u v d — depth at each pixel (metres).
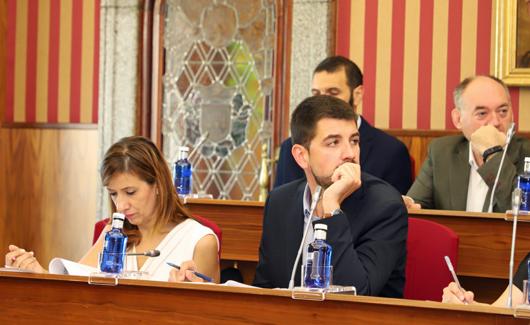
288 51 9.32
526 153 6.20
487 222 5.52
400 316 3.30
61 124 9.92
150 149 4.81
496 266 5.52
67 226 9.96
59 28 9.95
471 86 6.41
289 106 9.30
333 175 4.40
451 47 8.86
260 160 9.46
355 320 3.36
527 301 3.51
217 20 9.62
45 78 9.99
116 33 9.75
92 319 3.72
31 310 3.80
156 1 9.75
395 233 4.54
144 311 3.65
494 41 8.73
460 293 3.86
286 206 4.85
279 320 3.46
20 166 10.06
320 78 6.83
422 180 6.57
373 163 6.77
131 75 9.71
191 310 3.58
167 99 9.76
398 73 8.98
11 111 10.09
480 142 6.11
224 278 5.75
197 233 4.84
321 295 3.39
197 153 9.65
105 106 9.78
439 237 4.89
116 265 3.95
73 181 9.93
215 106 9.61
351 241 4.25
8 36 10.05
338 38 9.15
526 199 5.50
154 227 4.84
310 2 9.18
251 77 9.51
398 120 8.98
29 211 10.05
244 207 6.22
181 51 9.72
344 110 4.53
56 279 3.76
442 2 8.88
